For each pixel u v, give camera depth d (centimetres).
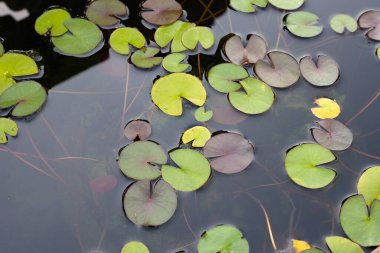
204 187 179
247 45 199
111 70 194
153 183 177
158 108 188
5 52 195
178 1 206
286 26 204
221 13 205
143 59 195
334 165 183
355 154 184
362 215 174
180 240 174
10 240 174
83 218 176
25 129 185
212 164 180
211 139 183
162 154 180
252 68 195
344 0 210
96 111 188
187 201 178
